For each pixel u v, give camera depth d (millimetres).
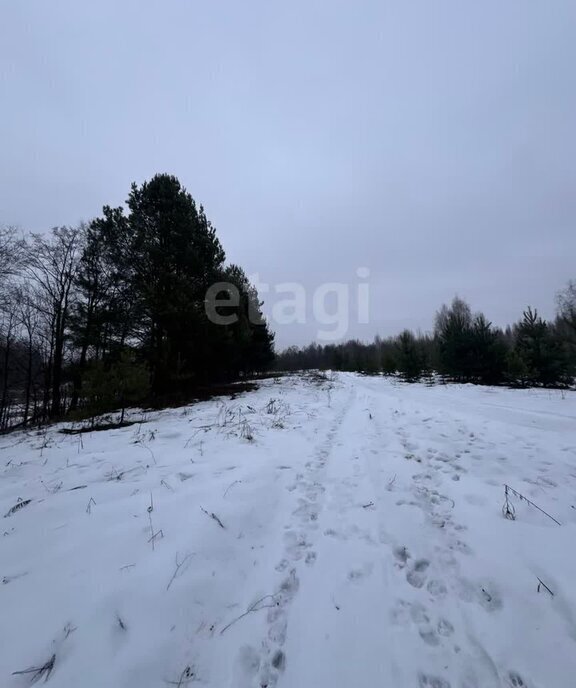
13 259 15641
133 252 13945
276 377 23047
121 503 3615
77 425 9203
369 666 1964
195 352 12680
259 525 3412
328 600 2461
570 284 29281
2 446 7246
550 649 1999
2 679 1769
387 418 8195
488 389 14609
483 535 3113
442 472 4574
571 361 15344
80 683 1772
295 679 1911
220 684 1877
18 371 21188
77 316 16016
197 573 2619
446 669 1934
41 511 3508
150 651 1984
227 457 5105
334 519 3525
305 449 5703
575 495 3746
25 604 2248
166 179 14281
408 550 2979
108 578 2494
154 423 8219
